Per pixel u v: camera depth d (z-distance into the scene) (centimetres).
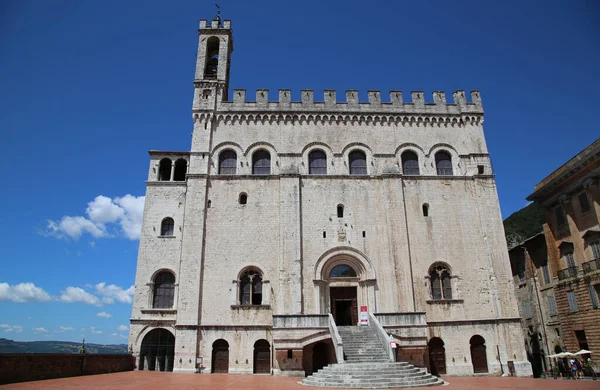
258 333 3838
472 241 4219
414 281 4050
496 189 4375
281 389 2505
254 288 4028
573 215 4253
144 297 4050
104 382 2667
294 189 4269
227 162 4466
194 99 4622
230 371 3716
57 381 2647
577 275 4162
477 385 2859
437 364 3828
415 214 4278
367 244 4147
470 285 4069
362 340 3362
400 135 4584
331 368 2941
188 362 3738
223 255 4084
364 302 4016
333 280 4088
